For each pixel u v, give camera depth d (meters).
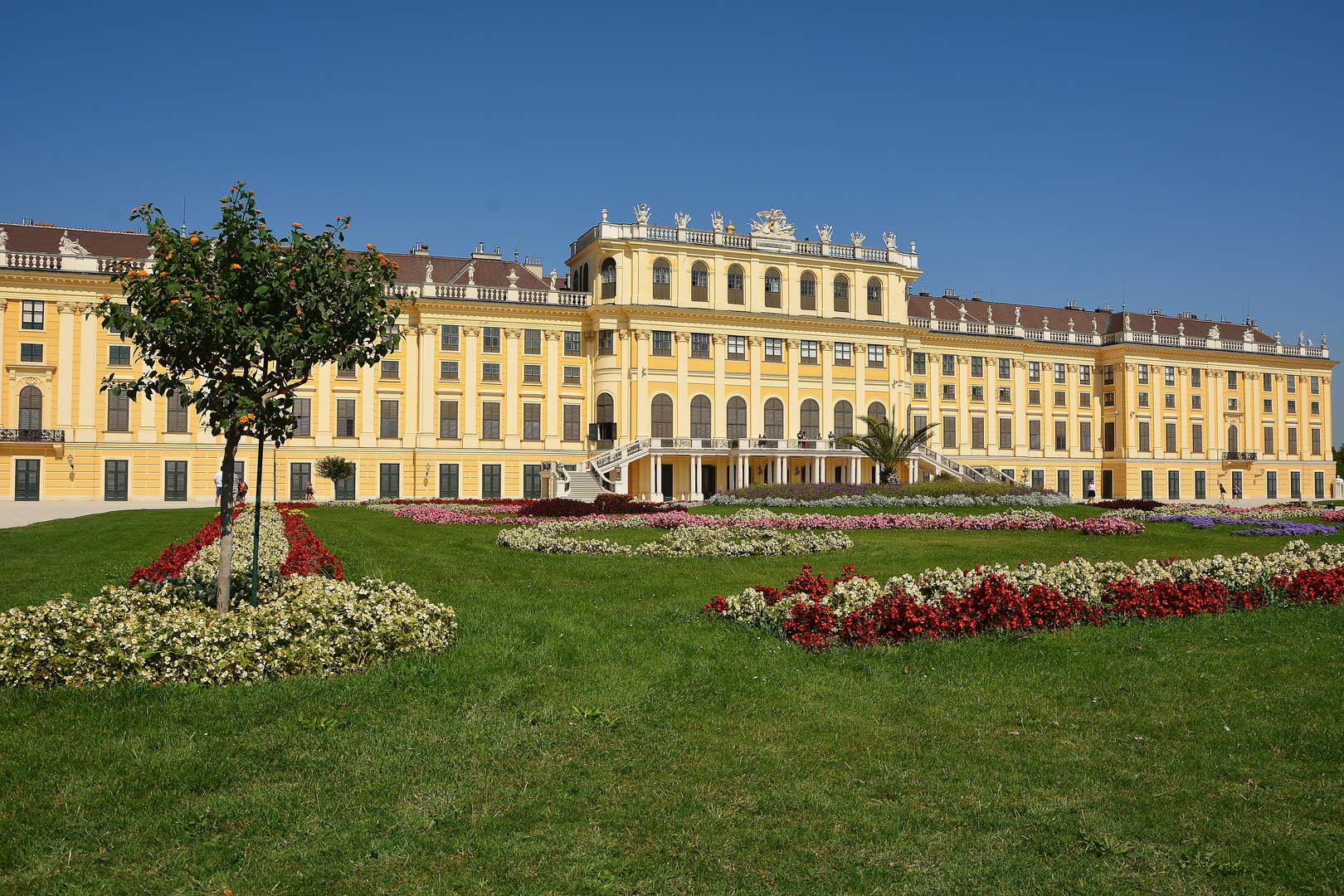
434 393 65.56
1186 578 17.33
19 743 8.90
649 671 11.85
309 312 12.94
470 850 7.05
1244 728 9.82
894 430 56.19
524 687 11.06
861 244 74.44
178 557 18.61
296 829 7.35
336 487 63.62
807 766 8.81
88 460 58.09
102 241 62.22
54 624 10.88
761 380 70.44
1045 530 33.97
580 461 66.62
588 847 7.12
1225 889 6.64
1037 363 84.19
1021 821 7.65
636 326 67.31
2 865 6.78
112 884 6.53
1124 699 10.83
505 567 21.81
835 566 22.45
